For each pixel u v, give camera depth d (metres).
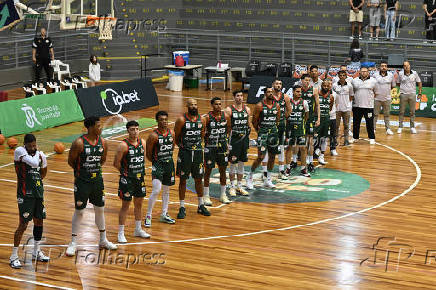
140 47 27.66
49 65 23.80
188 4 29.20
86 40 27.06
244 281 8.74
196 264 9.31
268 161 13.26
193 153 11.18
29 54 25.70
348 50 25.66
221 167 11.98
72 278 8.80
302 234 10.61
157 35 28.08
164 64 27.55
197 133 11.13
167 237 10.41
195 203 12.21
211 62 27.72
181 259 9.49
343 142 17.48
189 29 28.12
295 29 27.38
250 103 22.23
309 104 14.15
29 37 25.61
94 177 9.52
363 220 11.35
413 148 16.83
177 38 28.16
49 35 26.44
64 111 18.91
